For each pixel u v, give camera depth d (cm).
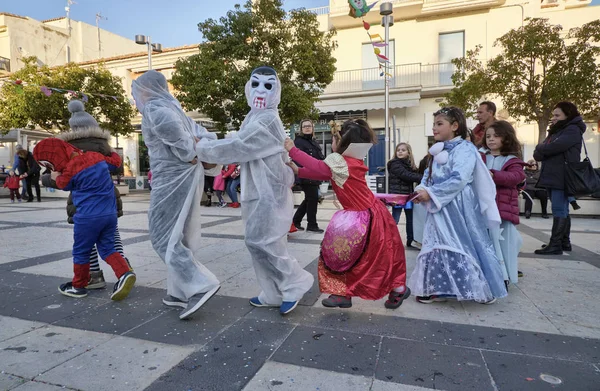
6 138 1398
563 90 858
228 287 334
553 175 448
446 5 1541
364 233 257
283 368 200
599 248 493
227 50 1113
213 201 1091
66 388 183
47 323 258
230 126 1388
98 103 1565
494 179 311
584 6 1459
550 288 330
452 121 288
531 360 208
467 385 184
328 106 1659
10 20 2325
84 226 295
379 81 1655
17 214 865
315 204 606
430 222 295
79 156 298
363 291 263
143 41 1548
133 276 288
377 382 187
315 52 1146
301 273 279
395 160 498
